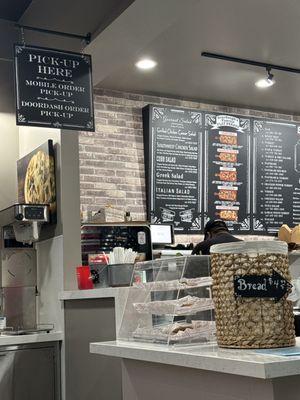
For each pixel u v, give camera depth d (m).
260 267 1.74
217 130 6.02
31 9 4.66
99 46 4.17
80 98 4.11
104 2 3.93
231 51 4.87
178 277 2.19
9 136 4.70
